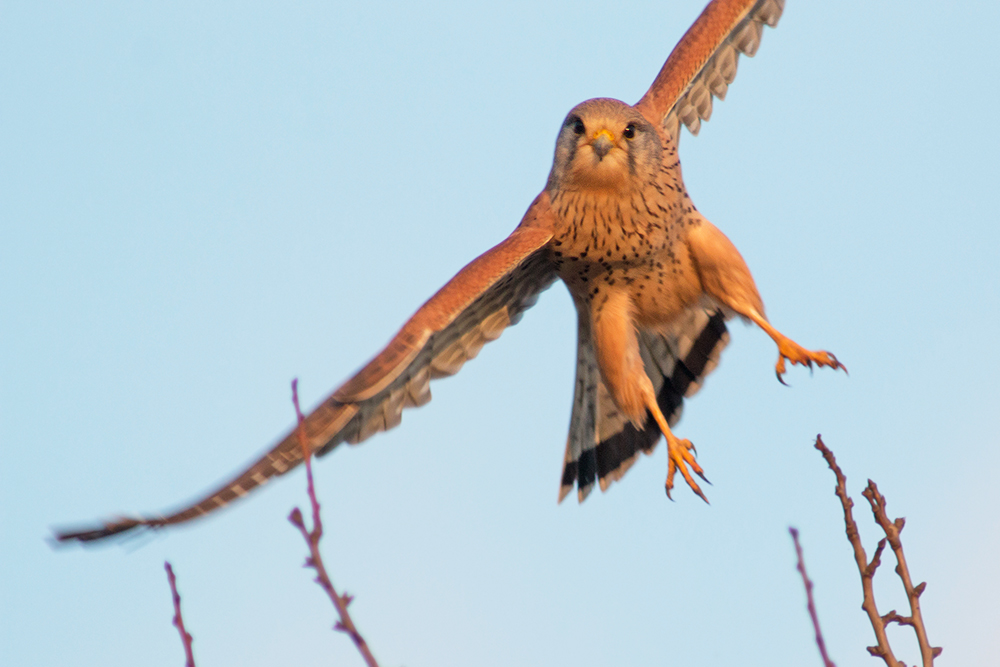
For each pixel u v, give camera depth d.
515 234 11.58
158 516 7.87
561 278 12.21
